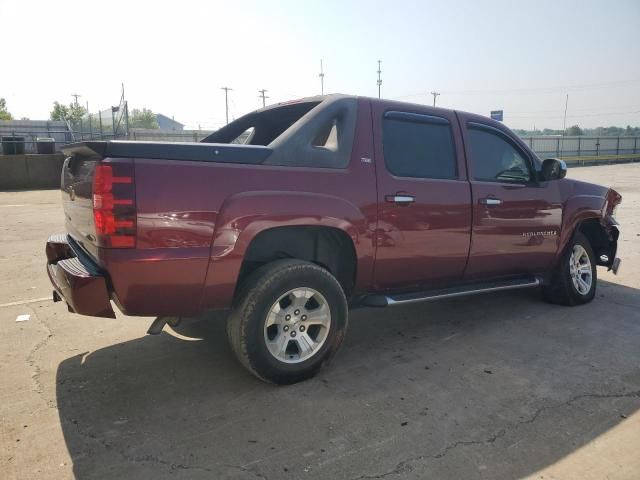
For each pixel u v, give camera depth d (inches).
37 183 719.1
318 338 135.3
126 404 122.0
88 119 1012.5
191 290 116.8
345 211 134.6
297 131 132.1
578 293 200.8
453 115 166.4
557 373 140.0
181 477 94.4
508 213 172.6
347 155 138.4
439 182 155.4
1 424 112.3
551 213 186.1
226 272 118.9
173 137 1062.4
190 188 113.8
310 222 128.5
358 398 125.2
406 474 95.5
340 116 141.1
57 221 408.2
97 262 115.6
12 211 467.5
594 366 144.8
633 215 473.4
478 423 113.7
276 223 123.6
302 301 130.7
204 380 135.1
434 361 148.4
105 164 106.7
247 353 123.6
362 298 148.8
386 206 142.8
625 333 171.9
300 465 98.2
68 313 188.4
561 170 179.9
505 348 158.6
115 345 159.2
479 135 173.6
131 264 108.9
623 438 107.9
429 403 122.8
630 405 122.3
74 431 109.9
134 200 108.3
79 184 124.6
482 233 165.8
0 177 697.6
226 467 97.5
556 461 99.9
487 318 187.9
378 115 147.6
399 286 154.7
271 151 126.6
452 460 99.9
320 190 131.3
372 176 141.1
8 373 138.3
